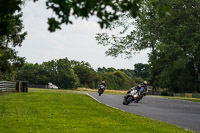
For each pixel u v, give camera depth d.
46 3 8.12
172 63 72.19
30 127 14.43
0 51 54.22
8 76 68.25
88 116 19.89
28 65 149.75
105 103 34.88
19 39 55.72
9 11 8.27
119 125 16.17
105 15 7.77
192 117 23.92
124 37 70.88
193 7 63.03
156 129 15.16
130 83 184.75
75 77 149.62
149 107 32.59
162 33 66.31
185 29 61.78
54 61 150.25
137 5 7.92
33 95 42.84
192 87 94.19
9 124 15.26
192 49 61.09
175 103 43.84
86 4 7.78
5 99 34.62
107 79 167.62
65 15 8.09
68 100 34.88
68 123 16.16
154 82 134.88
